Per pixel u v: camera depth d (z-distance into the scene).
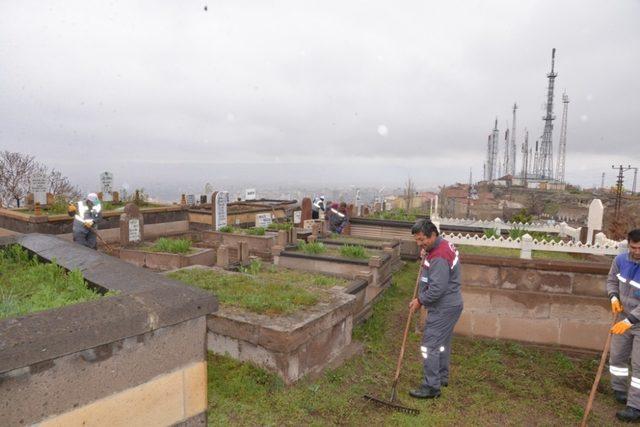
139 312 2.62
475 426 4.24
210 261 10.74
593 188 58.84
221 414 3.89
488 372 5.57
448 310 4.68
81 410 2.46
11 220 12.91
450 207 40.97
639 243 4.60
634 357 4.56
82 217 9.97
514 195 52.38
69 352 2.31
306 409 4.19
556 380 5.51
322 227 13.50
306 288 6.32
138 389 2.71
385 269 9.16
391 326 7.34
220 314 5.02
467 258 6.59
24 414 2.23
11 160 22.77
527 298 6.47
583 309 6.32
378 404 4.52
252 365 4.75
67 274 4.25
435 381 4.74
